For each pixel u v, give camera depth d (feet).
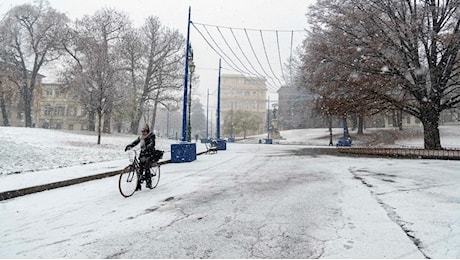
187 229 14.84
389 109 75.31
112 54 85.87
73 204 20.48
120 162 43.09
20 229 15.42
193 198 21.70
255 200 20.85
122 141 88.17
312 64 79.77
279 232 14.24
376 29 66.69
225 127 225.97
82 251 12.36
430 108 66.23
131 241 13.37
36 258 11.76
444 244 12.49
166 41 136.77
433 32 58.29
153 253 11.99
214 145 71.92
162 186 26.81
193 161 50.19
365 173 34.42
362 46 68.54
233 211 18.07
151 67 133.08
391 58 66.13
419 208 18.15
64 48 119.03
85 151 55.11
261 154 68.18
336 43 72.74
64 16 130.93
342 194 22.62
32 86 140.46
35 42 135.13
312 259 11.19
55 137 77.05
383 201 20.11
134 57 124.98
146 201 21.04
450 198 20.80
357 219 16.14
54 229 15.33
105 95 73.26
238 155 64.80
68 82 103.96
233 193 23.29
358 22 67.15
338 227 14.87
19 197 22.88
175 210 18.48
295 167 41.06
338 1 75.10
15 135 69.97
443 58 65.16
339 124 217.77
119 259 11.50
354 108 75.31
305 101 184.24
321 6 77.66
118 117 130.52
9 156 40.88
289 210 18.19
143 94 131.03
